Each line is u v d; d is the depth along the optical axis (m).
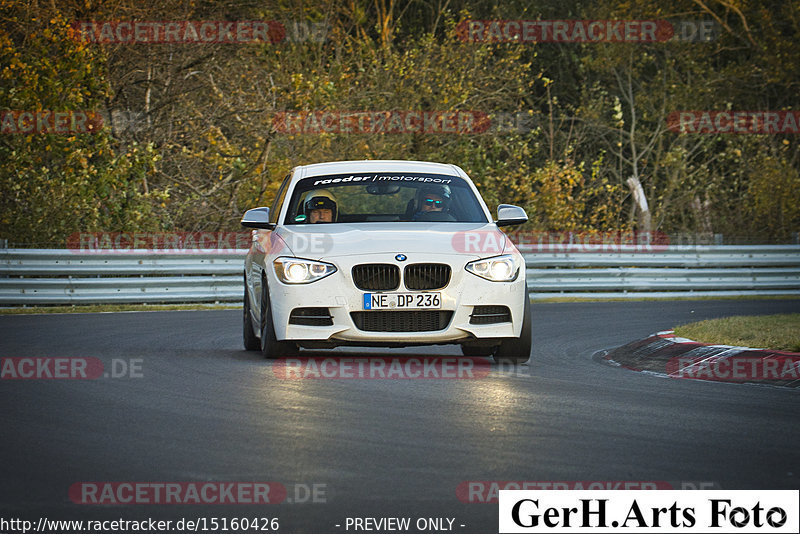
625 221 90.69
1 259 47.00
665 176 94.31
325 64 75.06
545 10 95.75
